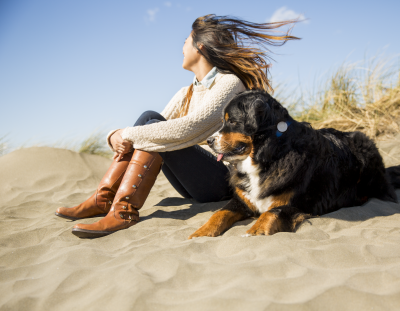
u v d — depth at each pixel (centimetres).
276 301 139
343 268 170
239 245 205
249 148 269
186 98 337
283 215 242
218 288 156
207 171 308
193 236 236
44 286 179
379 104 658
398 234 214
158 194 411
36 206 390
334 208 289
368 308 133
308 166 260
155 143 271
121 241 241
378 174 333
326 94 722
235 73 291
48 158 536
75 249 218
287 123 262
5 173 497
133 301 148
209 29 284
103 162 570
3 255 227
